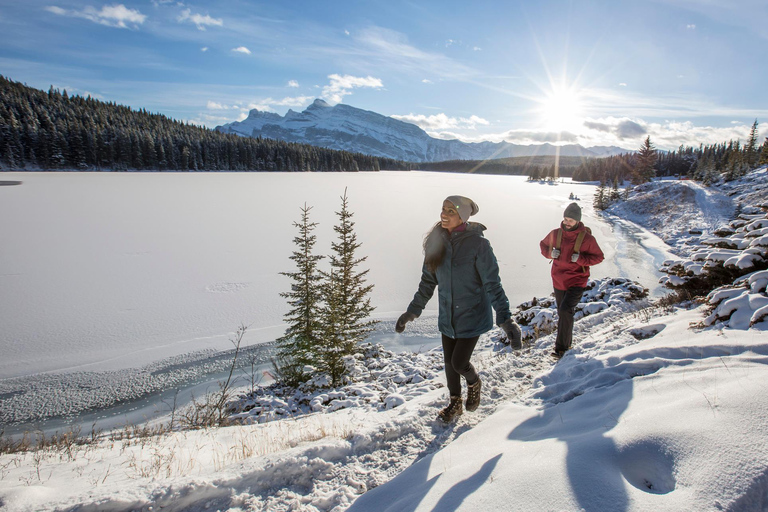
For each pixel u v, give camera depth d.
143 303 18.67
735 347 2.83
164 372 12.08
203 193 72.25
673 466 1.60
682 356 3.02
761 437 1.56
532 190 111.94
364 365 9.65
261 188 84.81
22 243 32.09
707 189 54.84
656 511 1.34
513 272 23.16
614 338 4.29
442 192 91.00
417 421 2.88
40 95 127.75
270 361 12.66
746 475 1.41
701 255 5.96
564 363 3.81
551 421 2.47
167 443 3.45
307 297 10.95
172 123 158.00
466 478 1.87
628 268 24.67
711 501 1.35
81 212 48.97
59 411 10.16
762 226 5.49
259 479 2.21
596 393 2.65
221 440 3.43
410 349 13.13
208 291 20.58
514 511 1.51
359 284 10.70
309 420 3.86
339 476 2.29
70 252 29.42
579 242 4.30
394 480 2.12
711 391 2.06
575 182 161.62
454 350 2.86
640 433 1.82
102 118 126.06
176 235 36.72
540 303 9.52
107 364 12.64
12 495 1.89
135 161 116.38
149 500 1.94
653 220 47.88
